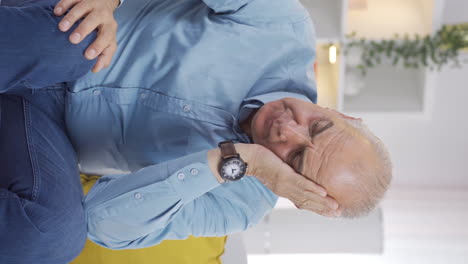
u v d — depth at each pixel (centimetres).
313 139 122
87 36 114
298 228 273
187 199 127
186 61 139
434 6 262
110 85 141
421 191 309
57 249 118
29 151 122
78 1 112
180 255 196
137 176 128
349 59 275
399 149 317
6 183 115
